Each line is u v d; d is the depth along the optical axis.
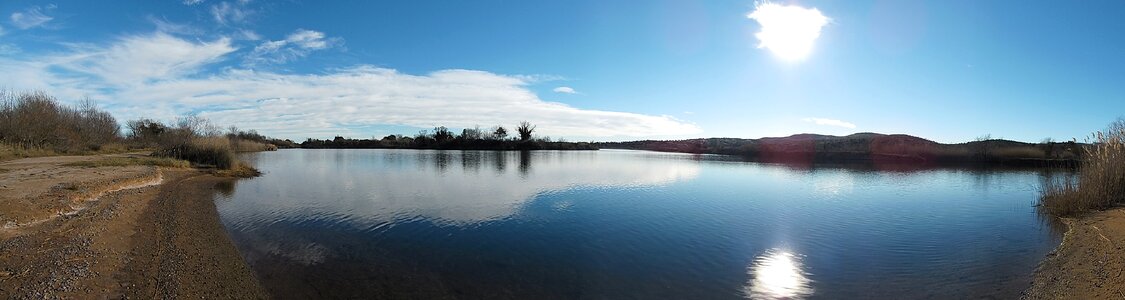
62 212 11.47
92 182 15.61
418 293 7.77
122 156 32.31
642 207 16.36
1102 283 7.30
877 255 10.23
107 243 9.18
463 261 9.55
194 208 14.67
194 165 29.17
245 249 10.01
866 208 16.52
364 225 12.68
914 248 10.77
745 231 12.55
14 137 30.27
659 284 8.40
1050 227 13.06
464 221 13.45
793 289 8.16
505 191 20.55
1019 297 7.43
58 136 34.62
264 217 13.62
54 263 7.66
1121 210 12.80
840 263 9.64
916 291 7.96
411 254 9.96
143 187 18.14
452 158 51.69
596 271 9.07
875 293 7.92
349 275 8.54
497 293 7.87
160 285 7.43
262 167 35.12
